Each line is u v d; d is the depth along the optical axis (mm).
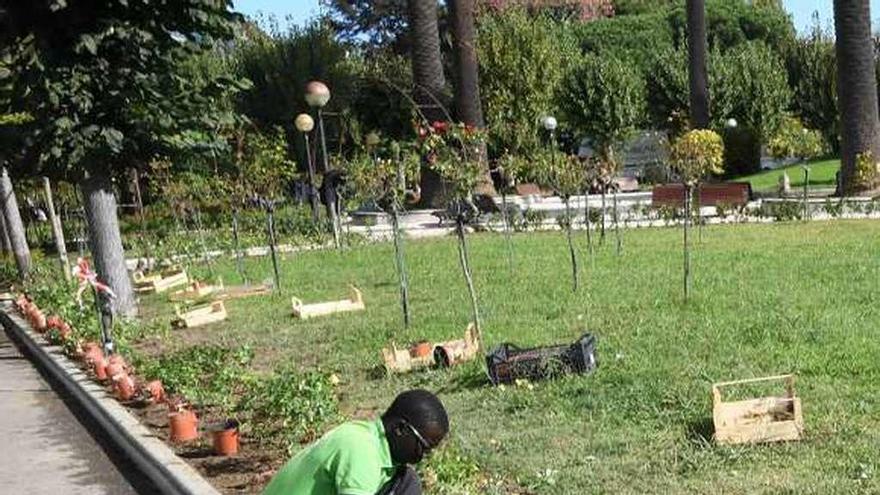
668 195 23156
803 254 13672
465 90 25016
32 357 12234
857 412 6062
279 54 34438
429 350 8547
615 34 53125
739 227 18641
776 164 39031
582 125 41500
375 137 18562
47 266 20188
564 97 41688
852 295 9953
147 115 11945
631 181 34125
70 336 11234
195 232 22984
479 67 36750
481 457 5906
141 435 7355
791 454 5457
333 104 34250
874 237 15344
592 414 6562
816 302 9664
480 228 21516
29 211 28734
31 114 11602
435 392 7562
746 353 7684
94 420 8609
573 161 16625
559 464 5688
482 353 8430
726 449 5605
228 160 19219
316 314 11844
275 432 6824
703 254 14461
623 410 6527
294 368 8781
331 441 3334
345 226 22969
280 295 13914
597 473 5477
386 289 13578
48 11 11258
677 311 9750
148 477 6836
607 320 9602
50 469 7270
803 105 39875
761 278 11578
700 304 10008
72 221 27203
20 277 20250
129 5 11594
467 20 25000
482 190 22828
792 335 8172
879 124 22812
